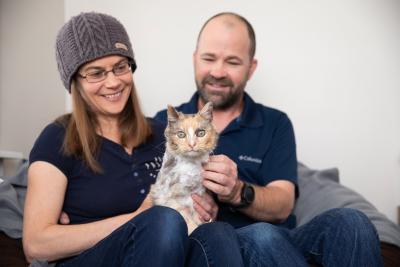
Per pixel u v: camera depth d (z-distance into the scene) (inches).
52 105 97.3
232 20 76.3
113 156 58.0
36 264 49.1
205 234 46.7
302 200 85.1
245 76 78.1
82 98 58.3
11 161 89.0
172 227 42.7
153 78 103.3
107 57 56.0
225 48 74.6
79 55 54.9
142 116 62.5
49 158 53.6
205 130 53.8
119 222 50.6
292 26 103.0
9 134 97.3
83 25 55.1
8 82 97.6
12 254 60.7
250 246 49.4
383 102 104.3
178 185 52.9
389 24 103.1
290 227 74.5
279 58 103.4
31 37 97.2
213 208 56.9
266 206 64.4
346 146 105.1
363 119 104.7
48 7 97.1
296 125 104.3
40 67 97.1
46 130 56.3
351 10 102.8
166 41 103.0
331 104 104.3
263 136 75.5
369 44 103.4
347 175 105.5
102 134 60.1
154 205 50.2
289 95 104.0
